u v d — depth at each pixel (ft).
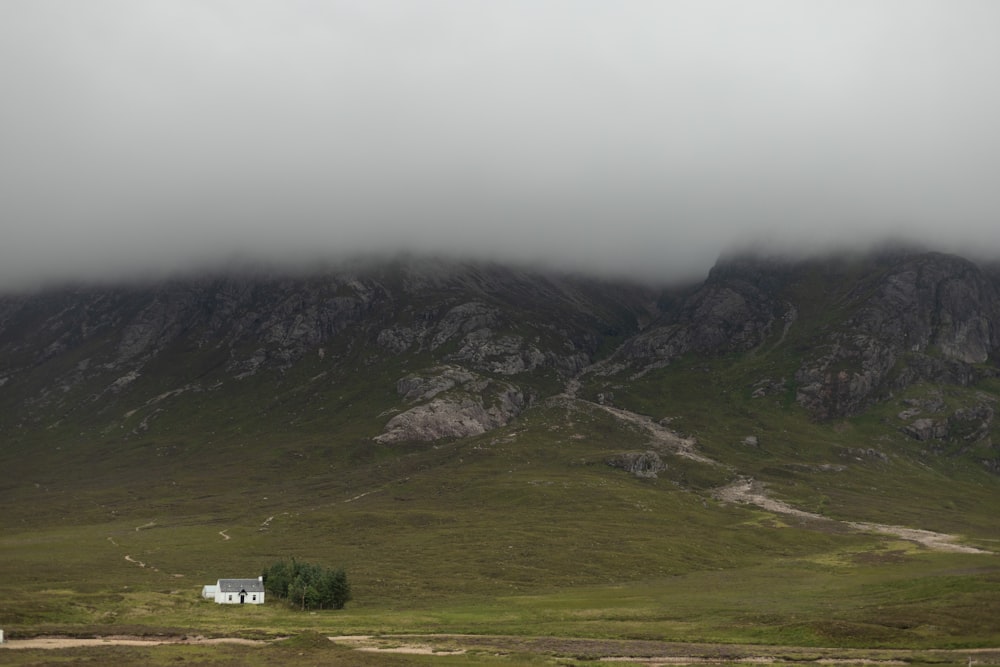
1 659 359.66
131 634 441.27
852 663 390.21
